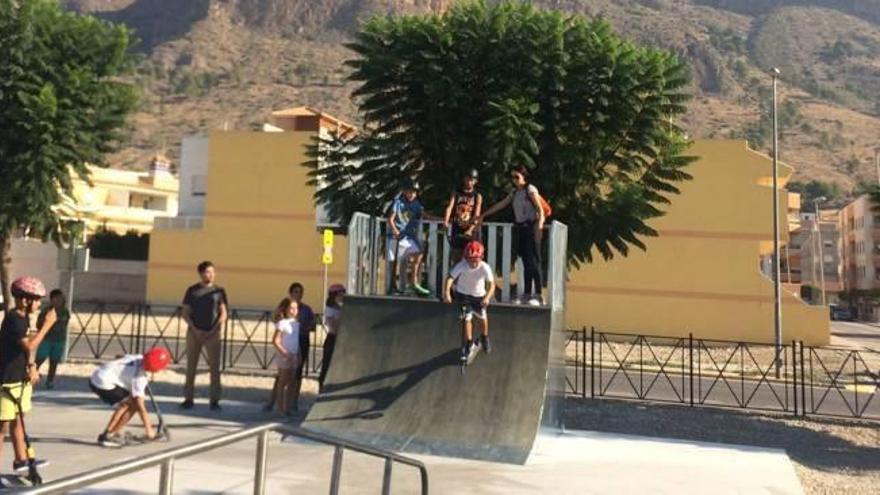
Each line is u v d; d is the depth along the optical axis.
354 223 10.84
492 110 12.30
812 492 7.88
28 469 6.39
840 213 103.38
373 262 11.55
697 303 30.58
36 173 17.92
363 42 13.54
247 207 37.31
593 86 12.51
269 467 7.51
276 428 4.10
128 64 19.72
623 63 12.64
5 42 17.77
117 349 20.14
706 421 12.72
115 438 8.07
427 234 12.75
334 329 11.01
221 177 37.66
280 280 36.72
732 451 9.59
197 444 3.49
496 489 7.06
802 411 13.95
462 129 12.65
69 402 11.12
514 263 12.98
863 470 9.45
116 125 19.20
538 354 9.39
